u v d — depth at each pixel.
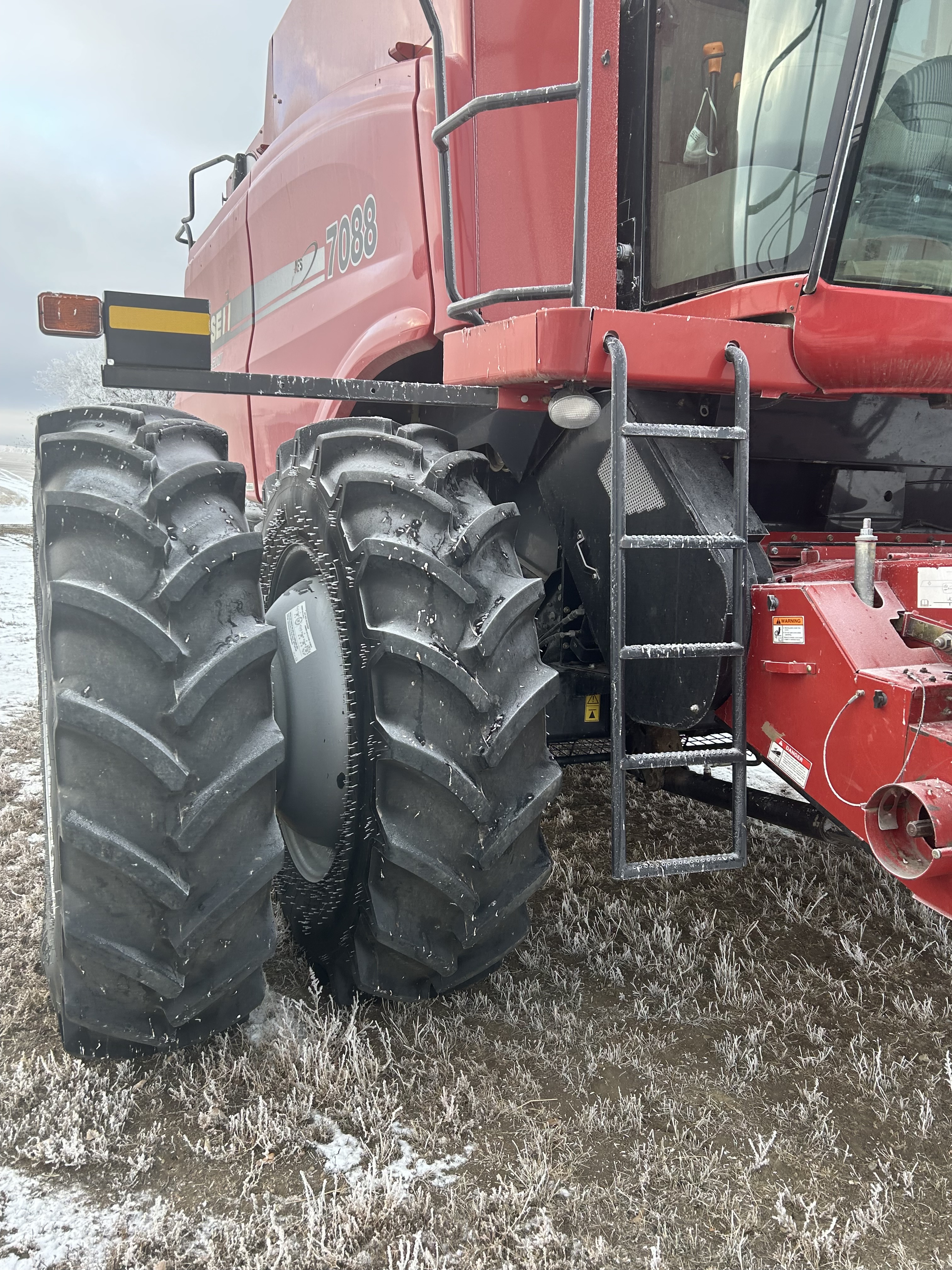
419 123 3.00
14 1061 2.19
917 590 2.11
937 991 2.55
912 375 2.49
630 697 2.52
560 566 2.92
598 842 3.60
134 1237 1.69
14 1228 1.72
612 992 2.54
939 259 2.50
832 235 2.34
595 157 2.65
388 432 2.37
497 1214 1.76
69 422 2.23
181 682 1.86
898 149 2.38
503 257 2.91
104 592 1.85
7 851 3.32
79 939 1.85
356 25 3.58
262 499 4.45
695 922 2.96
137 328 2.31
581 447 2.53
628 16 2.89
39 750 4.55
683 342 2.27
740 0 2.55
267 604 2.84
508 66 2.90
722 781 2.88
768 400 2.61
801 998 2.51
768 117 2.48
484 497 2.24
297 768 2.32
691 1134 1.98
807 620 2.08
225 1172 1.86
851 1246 1.70
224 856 1.93
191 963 1.94
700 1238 1.73
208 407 5.64
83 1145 1.88
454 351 2.58
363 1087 2.05
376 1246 1.69
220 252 5.29
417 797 2.00
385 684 2.02
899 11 2.23
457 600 2.01
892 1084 2.14
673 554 2.33
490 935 2.20
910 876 1.76
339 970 2.34
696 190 2.72
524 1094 2.10
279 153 4.28
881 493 3.15
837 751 2.02
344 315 3.58
